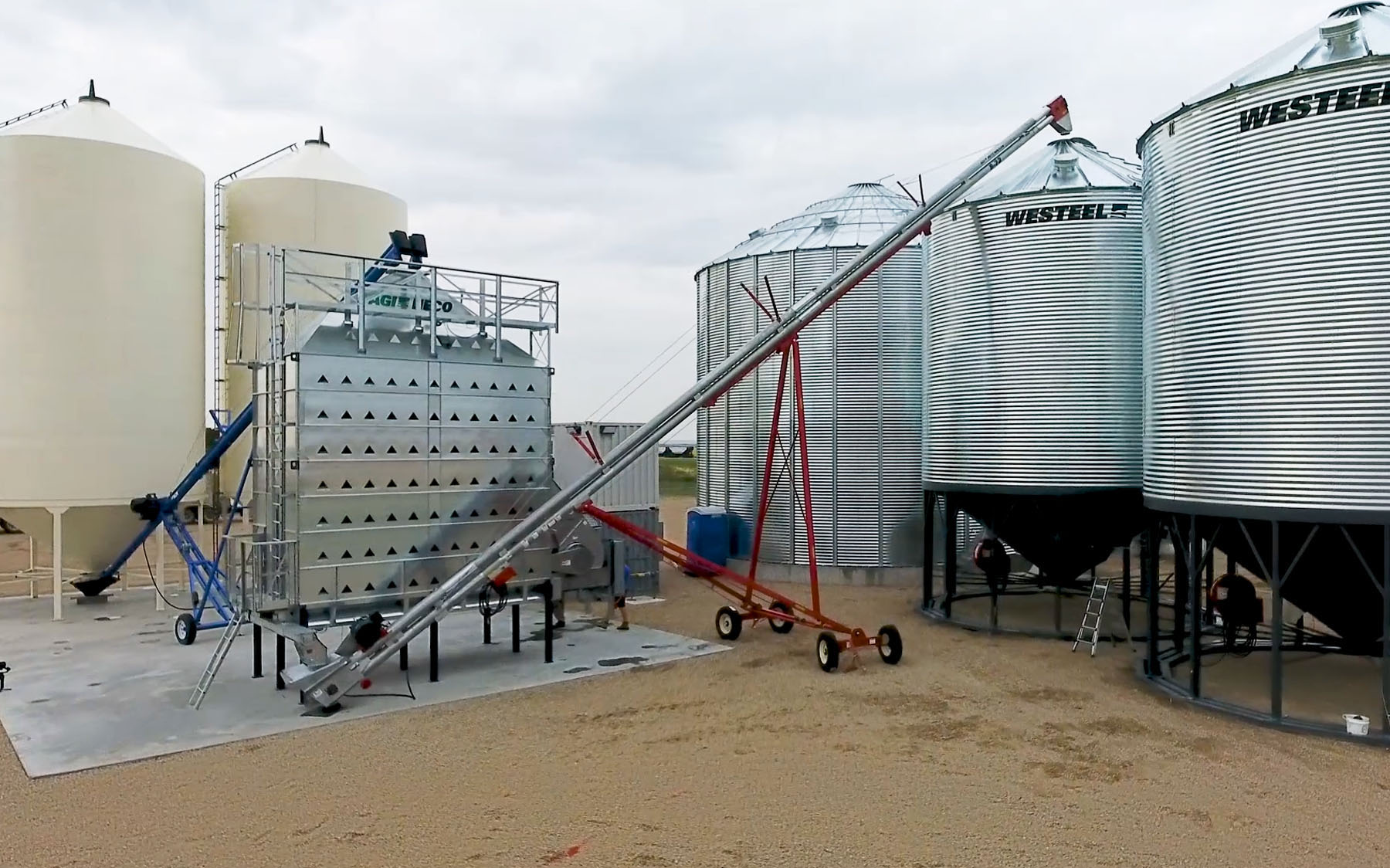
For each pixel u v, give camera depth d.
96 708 15.01
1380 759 12.40
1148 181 16.62
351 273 22.77
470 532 17.84
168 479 25.00
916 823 10.34
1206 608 19.75
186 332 25.66
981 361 20.55
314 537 15.91
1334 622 15.61
